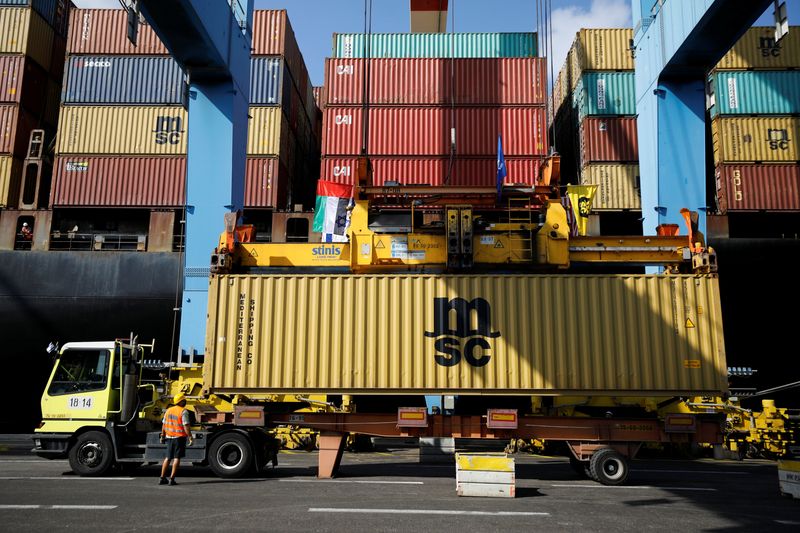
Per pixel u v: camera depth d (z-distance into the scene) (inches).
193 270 822.5
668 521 294.0
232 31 856.9
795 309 924.6
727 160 960.3
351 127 1082.7
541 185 487.5
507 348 436.5
